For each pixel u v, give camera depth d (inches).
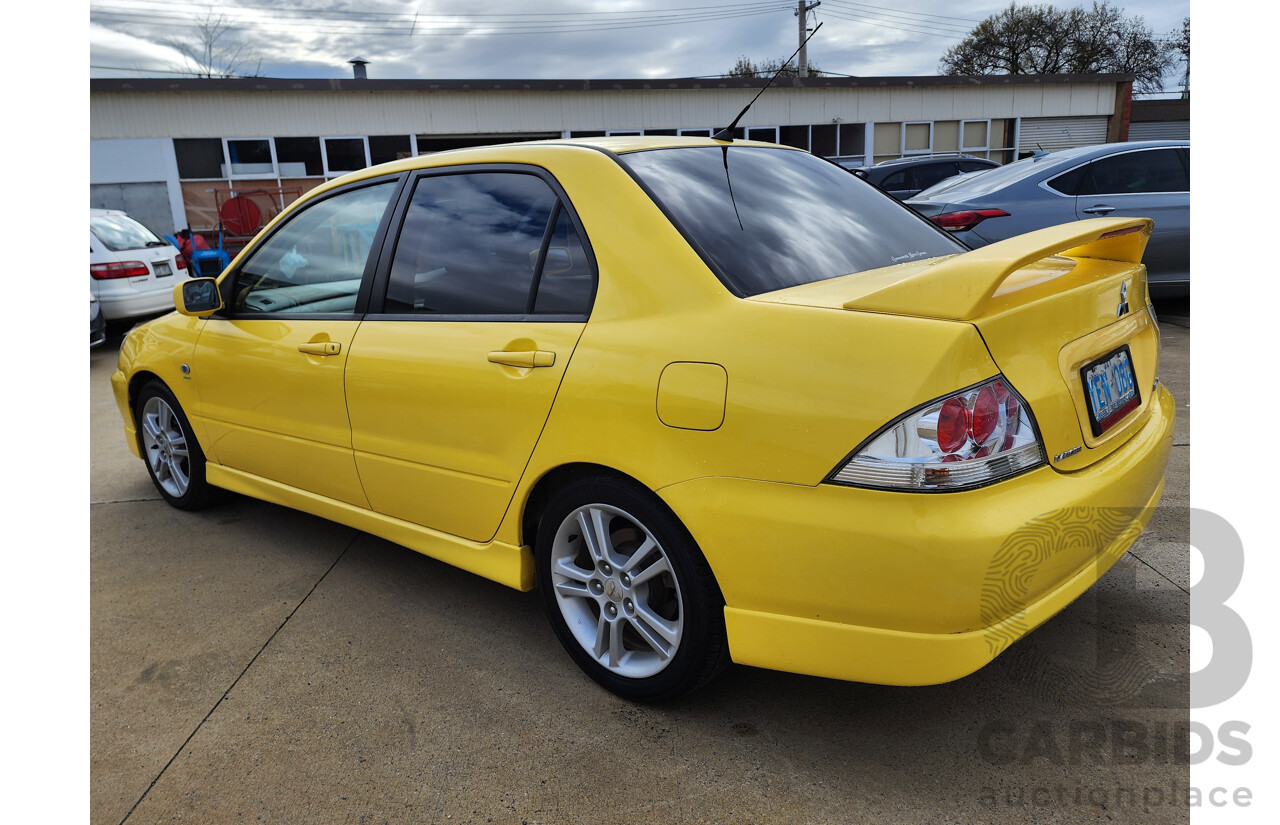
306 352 115.7
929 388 64.0
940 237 106.0
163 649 106.3
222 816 76.0
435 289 102.3
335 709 91.7
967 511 64.5
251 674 99.5
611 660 90.0
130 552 138.1
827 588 69.2
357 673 98.7
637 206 85.4
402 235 107.4
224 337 131.1
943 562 64.2
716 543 74.3
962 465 64.3
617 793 76.2
